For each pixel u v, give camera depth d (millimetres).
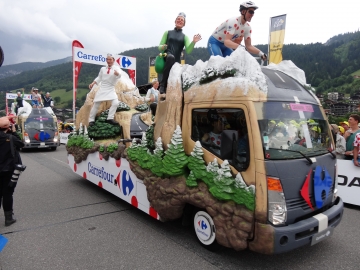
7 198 4688
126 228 4574
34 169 9953
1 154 4535
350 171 5863
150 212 4477
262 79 3221
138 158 4512
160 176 4035
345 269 3354
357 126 6293
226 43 4441
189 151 3707
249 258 3574
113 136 6484
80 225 4715
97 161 6293
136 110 7246
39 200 6164
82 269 3340
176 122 3877
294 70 3992
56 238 4203
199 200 3447
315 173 3223
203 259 3545
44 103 20922
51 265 3430
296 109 3365
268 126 3053
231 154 3047
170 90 4074
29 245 3975
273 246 2852
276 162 2971
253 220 2971
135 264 3447
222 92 3344
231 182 3121
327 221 3275
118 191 5449
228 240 3160
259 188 2922
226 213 3160
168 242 4039
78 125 7535
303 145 3311
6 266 3406
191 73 3914
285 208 2941
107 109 6891
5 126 4590
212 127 3441
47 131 15867
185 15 5148
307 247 3920
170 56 4719
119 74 6383
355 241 4152
